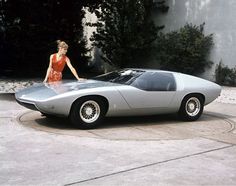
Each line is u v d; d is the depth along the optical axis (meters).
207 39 17.94
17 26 17.83
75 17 18.81
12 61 18.86
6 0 17.42
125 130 7.42
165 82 8.27
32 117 8.36
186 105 8.61
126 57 19.08
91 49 21.00
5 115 8.53
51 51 18.11
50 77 8.59
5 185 4.36
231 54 17.25
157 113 8.30
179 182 4.62
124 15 18.73
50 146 6.00
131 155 5.67
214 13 17.83
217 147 6.34
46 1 17.62
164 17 19.83
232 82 17.20
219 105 11.66
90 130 7.27
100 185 4.43
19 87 14.08
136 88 7.76
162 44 18.69
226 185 4.59
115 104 7.53
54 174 4.75
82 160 5.34
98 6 18.95
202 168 5.19
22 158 5.35
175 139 6.81
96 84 7.79
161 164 5.29
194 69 18.36
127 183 4.52
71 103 7.07
